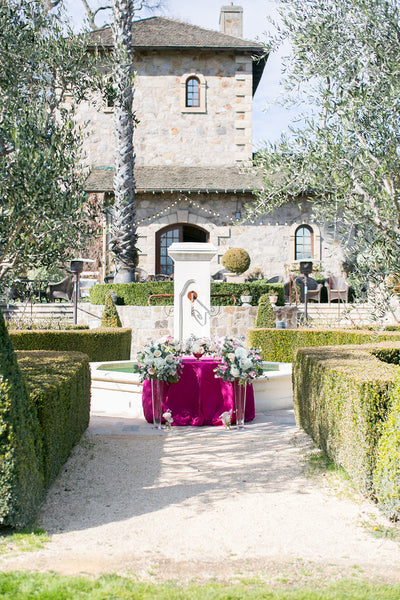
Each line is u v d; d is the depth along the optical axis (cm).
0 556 341
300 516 420
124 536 381
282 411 844
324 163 478
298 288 1709
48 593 287
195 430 705
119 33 1439
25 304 1455
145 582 310
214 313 1444
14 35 605
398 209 464
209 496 464
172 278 1731
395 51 489
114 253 1564
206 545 369
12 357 404
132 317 1445
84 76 657
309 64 516
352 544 370
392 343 795
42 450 437
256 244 2011
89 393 693
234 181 2020
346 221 487
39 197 466
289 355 1134
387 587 305
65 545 363
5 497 374
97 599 283
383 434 431
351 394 473
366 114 488
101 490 475
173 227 2038
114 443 630
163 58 2197
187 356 798
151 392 730
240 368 708
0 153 549
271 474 521
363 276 519
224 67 2209
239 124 2208
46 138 529
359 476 455
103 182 1947
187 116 2205
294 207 2008
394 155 481
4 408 380
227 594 294
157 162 2205
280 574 326
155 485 491
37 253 525
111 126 2150
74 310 1398
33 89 631
